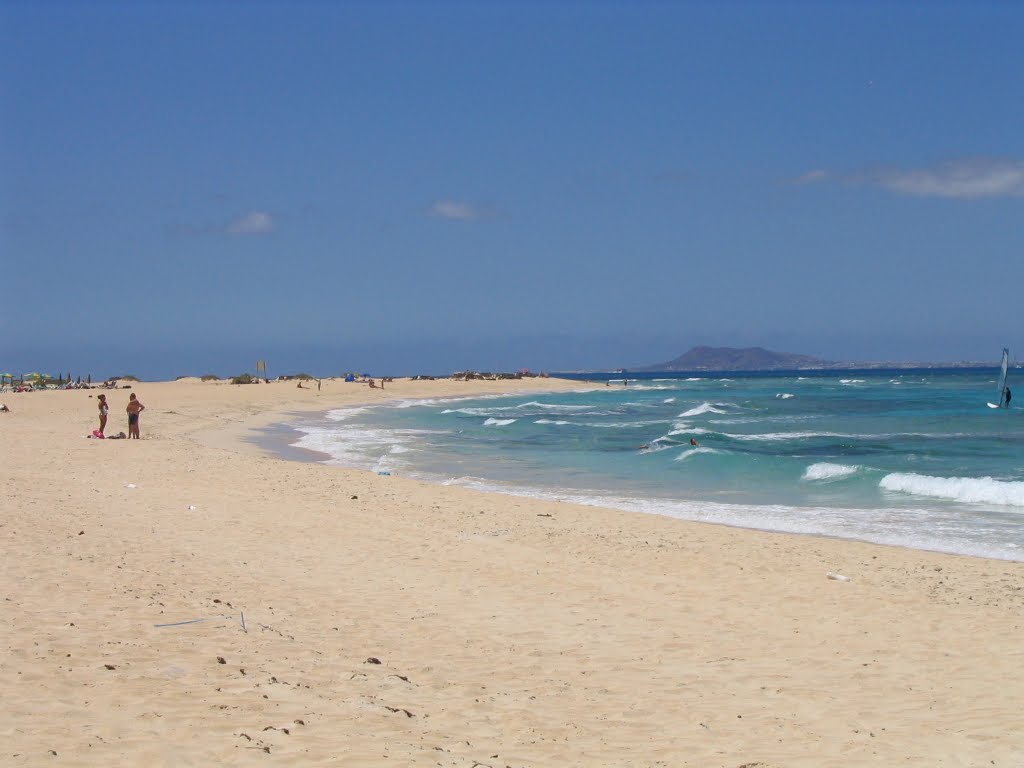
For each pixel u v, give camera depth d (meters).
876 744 5.98
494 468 26.03
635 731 6.13
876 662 7.91
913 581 11.23
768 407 59.28
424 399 76.56
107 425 34.88
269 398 60.66
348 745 5.43
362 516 15.36
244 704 6.02
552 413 55.38
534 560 12.16
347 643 7.91
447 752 5.47
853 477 22.59
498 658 7.78
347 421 46.84
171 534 12.84
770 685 7.24
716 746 5.89
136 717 5.61
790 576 11.43
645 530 14.73
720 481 22.86
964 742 6.02
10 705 5.64
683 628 8.99
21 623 7.57
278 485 18.91
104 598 8.66
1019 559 13.32
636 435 37.50
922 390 86.56
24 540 11.38
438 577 10.98
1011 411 50.78
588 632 8.77
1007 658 8.04
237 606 8.90
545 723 6.19
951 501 19.38
